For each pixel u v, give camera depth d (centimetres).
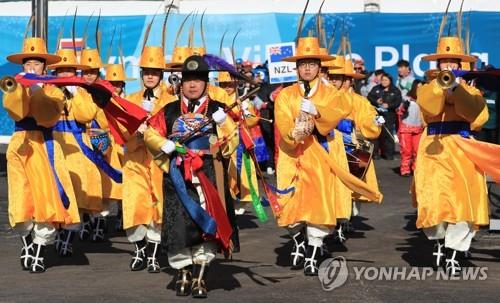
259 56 2175
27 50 916
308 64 895
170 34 2180
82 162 1027
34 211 881
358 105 1127
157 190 910
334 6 2169
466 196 856
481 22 2130
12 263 953
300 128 862
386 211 1360
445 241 871
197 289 779
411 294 794
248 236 1144
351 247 1059
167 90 989
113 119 888
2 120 2272
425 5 2158
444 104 865
